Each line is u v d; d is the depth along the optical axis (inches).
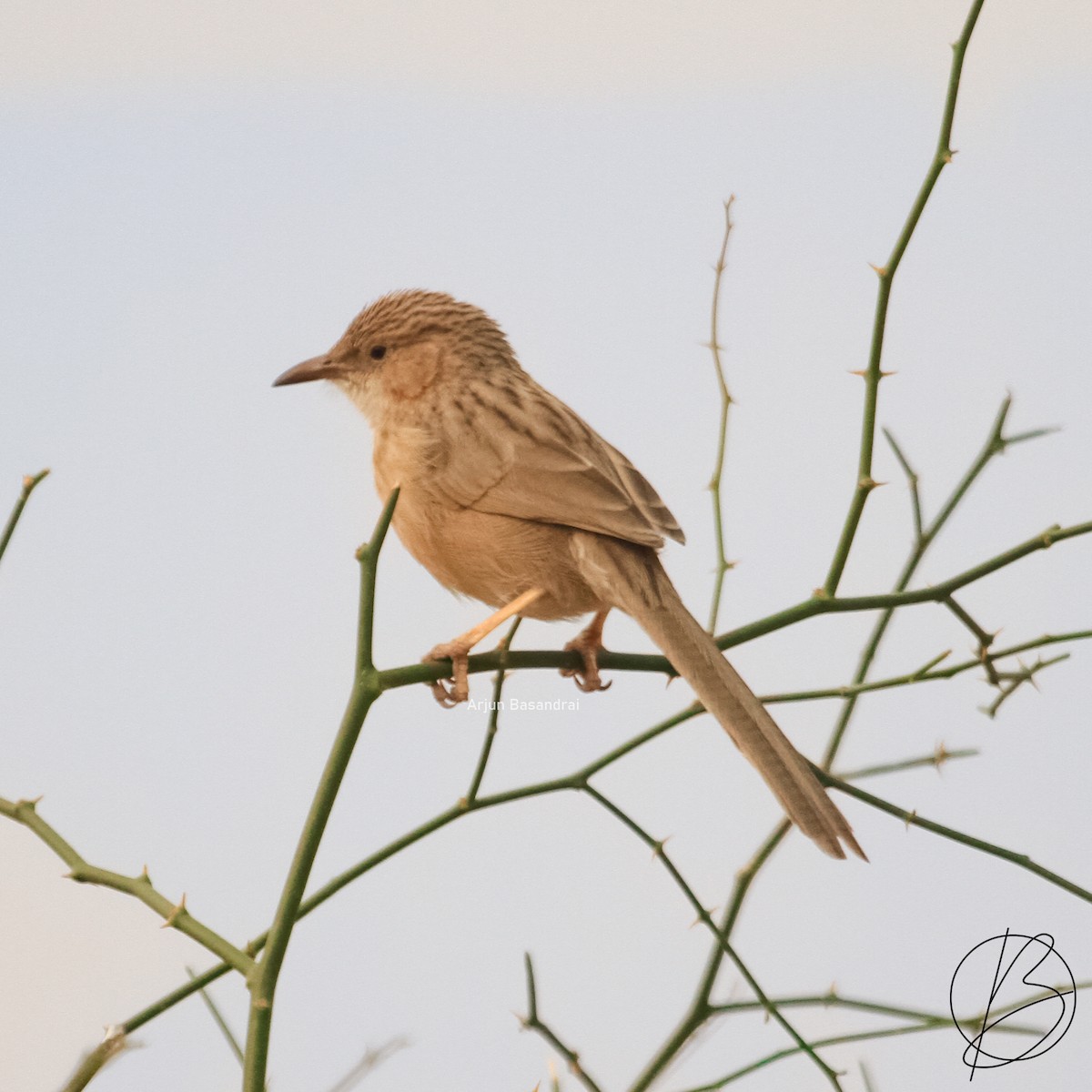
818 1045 256.8
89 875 231.9
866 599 290.7
